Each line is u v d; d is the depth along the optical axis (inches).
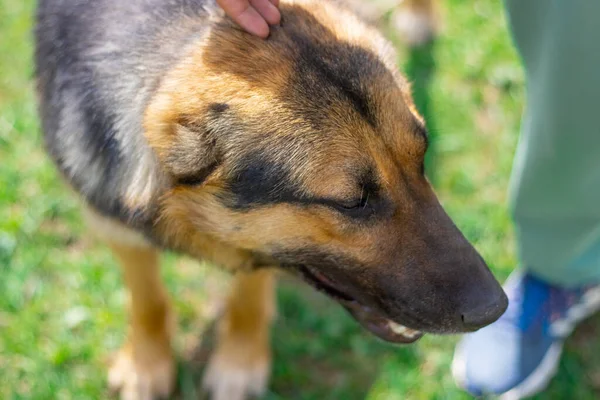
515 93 48.4
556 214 36.8
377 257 32.4
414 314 32.7
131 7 33.4
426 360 40.4
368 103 31.4
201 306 41.8
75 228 43.1
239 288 37.7
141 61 32.6
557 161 35.1
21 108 46.5
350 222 31.9
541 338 39.8
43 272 42.0
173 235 34.1
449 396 39.5
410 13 50.4
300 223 32.0
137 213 33.1
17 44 48.8
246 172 31.4
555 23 32.8
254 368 39.4
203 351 40.7
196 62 31.7
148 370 39.0
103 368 39.9
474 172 45.8
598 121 33.5
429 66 49.5
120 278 41.9
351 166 31.2
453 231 32.7
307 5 32.6
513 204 38.0
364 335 41.0
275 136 31.1
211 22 32.3
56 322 40.7
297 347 40.6
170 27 32.7
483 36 50.7
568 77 33.1
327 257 32.7
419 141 32.2
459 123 47.4
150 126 31.8
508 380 39.3
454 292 32.3
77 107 33.8
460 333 32.9
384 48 33.2
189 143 31.3
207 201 32.4
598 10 31.6
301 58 31.2
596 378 40.3
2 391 39.0
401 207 32.1
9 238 42.3
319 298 42.1
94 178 33.9
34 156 45.2
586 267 38.4
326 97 31.1
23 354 39.6
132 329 38.9
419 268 32.3
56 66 34.5
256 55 31.4
